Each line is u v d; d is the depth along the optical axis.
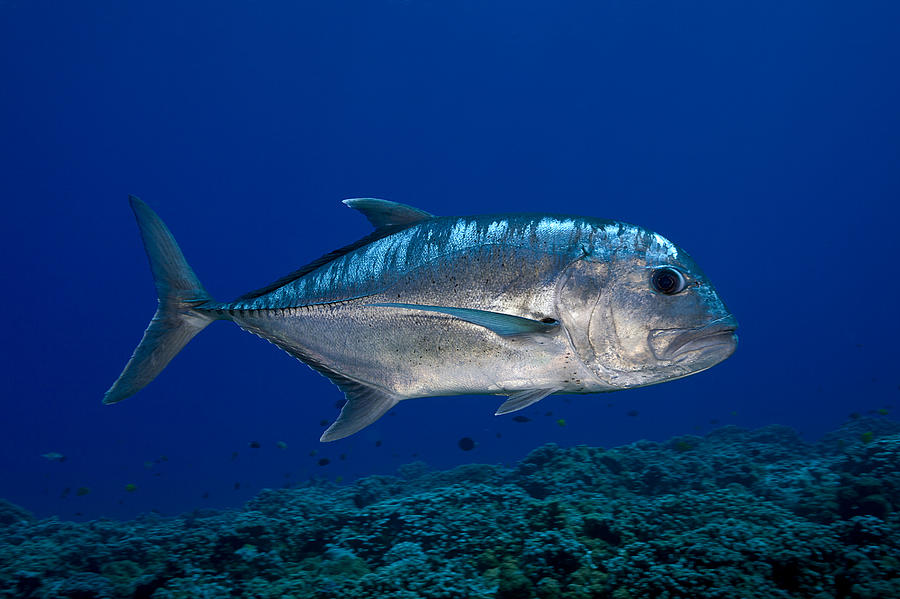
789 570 4.37
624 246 2.41
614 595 3.97
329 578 4.97
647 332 2.33
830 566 4.46
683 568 4.14
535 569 4.62
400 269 2.62
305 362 2.91
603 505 6.07
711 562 4.34
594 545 5.10
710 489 8.26
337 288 2.78
